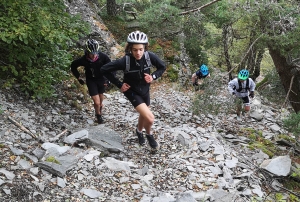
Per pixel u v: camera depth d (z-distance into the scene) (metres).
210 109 8.20
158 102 9.69
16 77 6.82
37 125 5.91
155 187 4.66
